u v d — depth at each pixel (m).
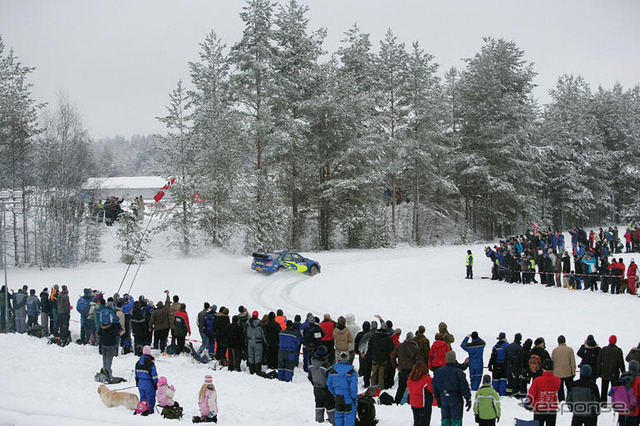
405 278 30.80
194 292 26.67
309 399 11.77
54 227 32.84
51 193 34.38
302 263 32.19
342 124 44.69
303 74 45.25
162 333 16.17
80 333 18.30
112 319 13.29
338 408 9.20
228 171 38.72
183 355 15.85
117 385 12.65
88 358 15.15
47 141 34.88
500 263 29.17
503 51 55.94
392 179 51.84
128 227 34.62
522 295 25.02
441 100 51.97
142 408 10.25
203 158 38.62
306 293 27.03
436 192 57.12
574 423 9.39
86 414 9.70
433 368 12.30
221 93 42.56
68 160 34.88
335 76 45.12
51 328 18.20
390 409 11.25
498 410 8.95
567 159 62.09
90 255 34.81
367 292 27.08
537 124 63.53
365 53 52.06
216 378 13.57
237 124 39.53
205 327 15.55
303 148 45.91
